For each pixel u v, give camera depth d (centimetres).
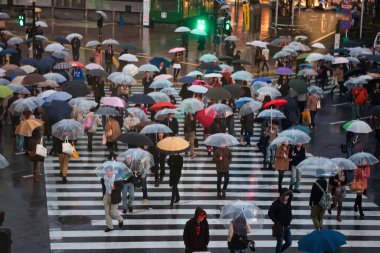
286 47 9538
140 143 4650
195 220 3459
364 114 7619
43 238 4112
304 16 16600
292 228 4431
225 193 4966
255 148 6350
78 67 7788
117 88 6919
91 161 5741
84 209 4625
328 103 8212
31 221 4369
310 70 8044
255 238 4244
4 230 2917
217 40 11219
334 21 15700
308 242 3186
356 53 9175
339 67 8481
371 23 13888
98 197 4875
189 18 13825
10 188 4975
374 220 4641
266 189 5181
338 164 4453
